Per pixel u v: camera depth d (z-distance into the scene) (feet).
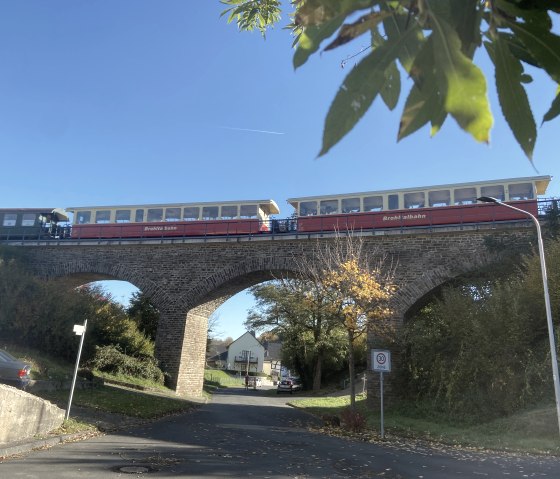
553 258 57.06
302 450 39.70
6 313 78.38
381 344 73.31
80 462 29.63
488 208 77.10
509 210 75.51
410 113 3.54
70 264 100.63
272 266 88.84
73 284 111.96
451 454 39.96
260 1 11.35
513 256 70.54
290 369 172.35
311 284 79.20
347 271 63.10
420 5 3.08
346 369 169.68
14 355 66.80
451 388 59.52
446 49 2.91
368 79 3.24
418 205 84.07
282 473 29.45
